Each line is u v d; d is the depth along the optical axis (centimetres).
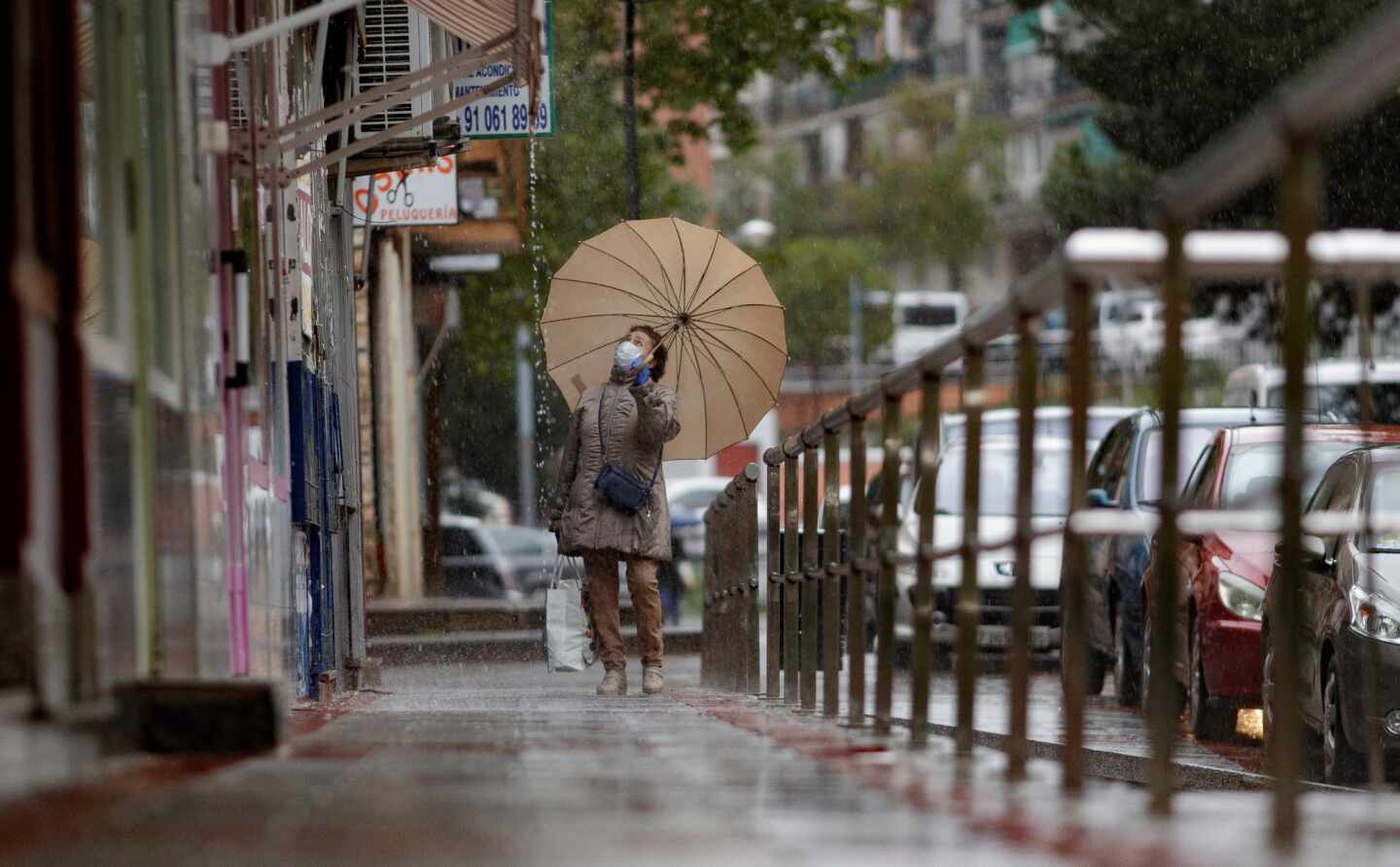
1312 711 2544
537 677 3991
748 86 6406
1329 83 909
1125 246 1169
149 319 1485
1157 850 991
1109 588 3778
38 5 1160
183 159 1697
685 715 2414
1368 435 3291
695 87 6412
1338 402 4900
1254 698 2922
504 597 8025
